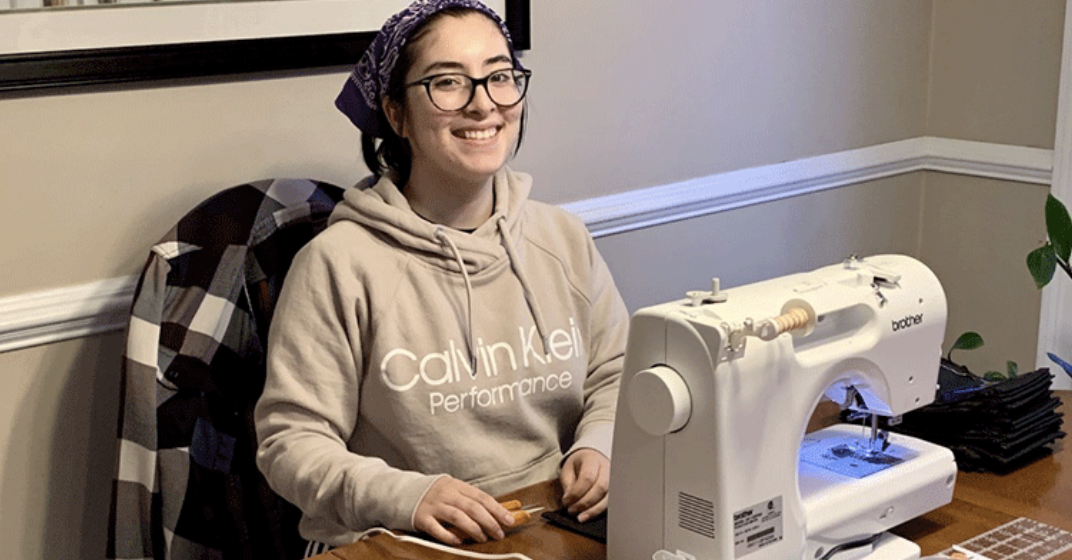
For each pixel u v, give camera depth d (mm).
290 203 2004
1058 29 2896
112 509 1850
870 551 1410
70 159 1935
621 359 1928
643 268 2711
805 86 2936
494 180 1858
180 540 1867
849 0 2973
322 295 1708
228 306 1899
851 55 3014
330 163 2227
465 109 1709
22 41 1845
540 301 1844
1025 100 3000
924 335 1466
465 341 1757
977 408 1611
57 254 1951
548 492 1603
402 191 1844
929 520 1490
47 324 1938
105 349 2023
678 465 1286
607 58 2541
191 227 1908
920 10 3139
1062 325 2994
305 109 2170
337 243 1732
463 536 1454
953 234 3242
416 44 1721
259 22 2062
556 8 2434
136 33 1943
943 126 3203
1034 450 1676
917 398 1486
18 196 1898
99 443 2051
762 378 1272
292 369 1692
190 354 1856
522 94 1788
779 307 1319
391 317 1724
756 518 1290
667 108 2672
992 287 3172
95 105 1941
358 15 2184
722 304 1299
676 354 1269
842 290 1385
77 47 1895
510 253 1805
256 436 1857
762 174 2879
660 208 2682
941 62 3174
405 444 1738
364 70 1811
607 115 2568
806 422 1343
